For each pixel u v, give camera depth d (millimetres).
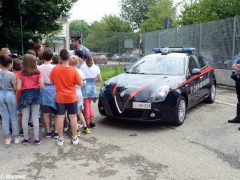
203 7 14172
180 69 5895
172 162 3838
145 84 5246
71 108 4395
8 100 4395
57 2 11141
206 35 10883
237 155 4062
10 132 4996
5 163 3836
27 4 10133
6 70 4398
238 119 5578
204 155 4059
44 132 5102
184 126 5344
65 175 3502
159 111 5016
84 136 4824
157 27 28109
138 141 4586
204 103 7219
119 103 5141
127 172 3568
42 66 4641
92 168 3680
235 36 9516
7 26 10797
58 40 16125
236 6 12781
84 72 5043
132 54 15109
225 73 9852
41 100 4648
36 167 3719
